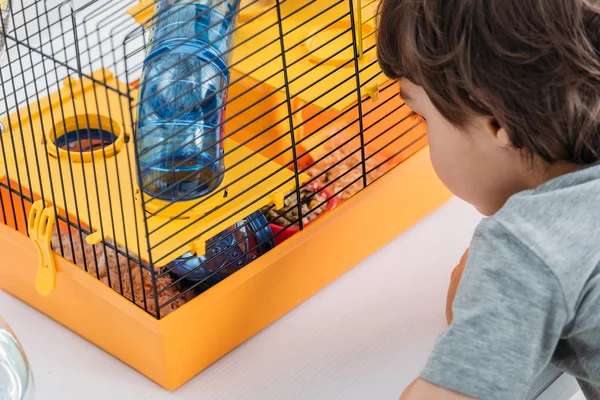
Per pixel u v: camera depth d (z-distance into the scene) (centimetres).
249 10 116
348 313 109
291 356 104
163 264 95
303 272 107
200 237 98
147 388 101
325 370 103
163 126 97
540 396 102
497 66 81
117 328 100
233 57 113
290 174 107
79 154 104
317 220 107
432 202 120
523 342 82
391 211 114
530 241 81
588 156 86
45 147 99
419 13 84
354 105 107
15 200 112
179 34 98
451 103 86
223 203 101
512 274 82
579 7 79
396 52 89
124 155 107
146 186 100
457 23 82
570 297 81
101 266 109
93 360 104
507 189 92
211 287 100
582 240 81
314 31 115
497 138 87
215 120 101
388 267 114
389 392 100
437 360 84
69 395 100
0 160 107
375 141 124
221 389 101
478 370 83
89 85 119
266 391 101
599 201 82
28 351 105
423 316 109
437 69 85
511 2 80
